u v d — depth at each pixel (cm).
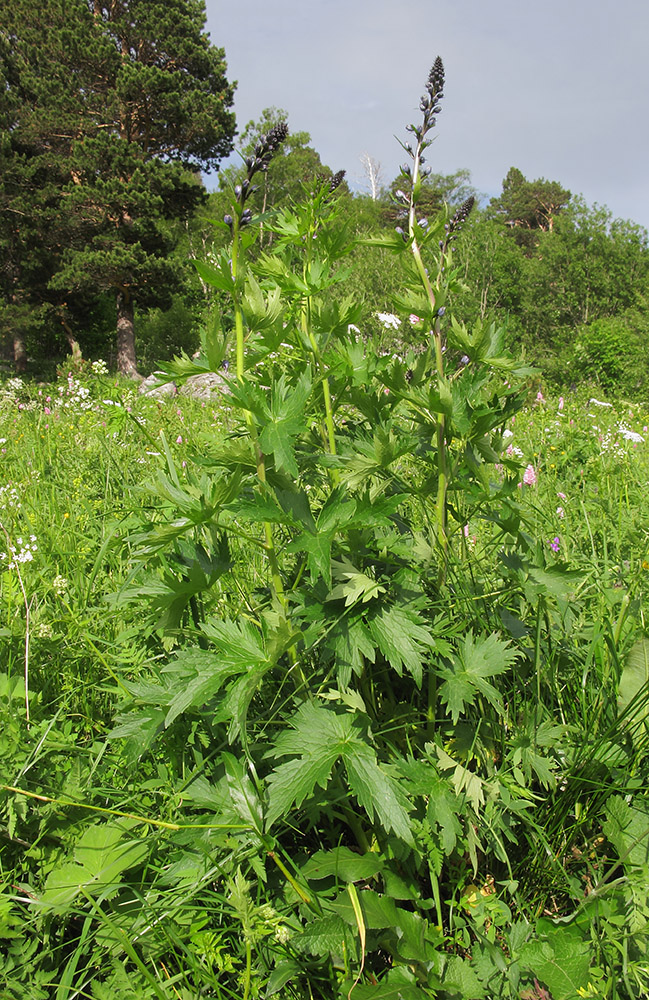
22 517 360
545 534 311
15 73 2947
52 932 156
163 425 558
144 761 192
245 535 162
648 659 197
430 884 171
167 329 3991
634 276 4044
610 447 528
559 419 724
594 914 157
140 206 2680
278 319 163
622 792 179
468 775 161
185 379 164
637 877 154
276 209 190
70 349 3556
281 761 173
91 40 2639
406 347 218
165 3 2911
